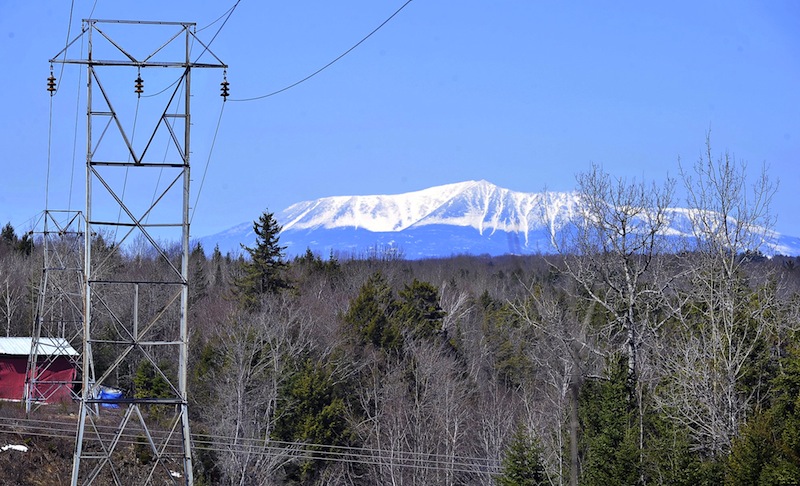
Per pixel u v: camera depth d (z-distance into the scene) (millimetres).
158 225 33375
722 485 35906
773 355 44125
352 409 68188
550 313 42562
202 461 58312
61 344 69438
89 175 32719
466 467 59156
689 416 41406
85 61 32875
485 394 69625
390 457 54188
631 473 37562
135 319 33219
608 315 48531
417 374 64625
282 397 62500
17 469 53156
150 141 33156
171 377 70250
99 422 61875
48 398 68188
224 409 60531
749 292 48906
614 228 48469
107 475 54906
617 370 40281
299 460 59781
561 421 42344
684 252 51938
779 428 36531
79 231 67000
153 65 33250
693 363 40656
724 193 46688
